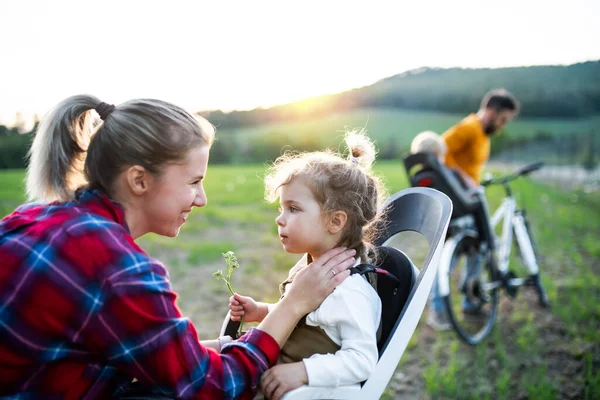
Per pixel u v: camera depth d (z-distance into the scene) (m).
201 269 5.37
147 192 1.36
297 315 1.44
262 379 1.39
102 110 1.38
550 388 3.07
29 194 1.43
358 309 1.46
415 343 3.80
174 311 1.28
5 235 1.28
